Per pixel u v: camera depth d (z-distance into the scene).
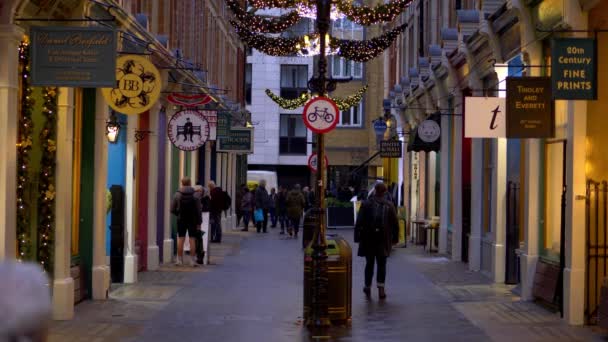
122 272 20.44
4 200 12.28
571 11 14.16
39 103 14.24
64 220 14.54
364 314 15.88
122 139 20.70
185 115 23.89
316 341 13.02
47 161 14.30
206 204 26.14
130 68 16.27
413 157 37.44
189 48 30.27
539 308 16.45
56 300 14.56
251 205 46.00
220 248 32.56
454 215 27.17
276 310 16.31
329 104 14.43
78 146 16.84
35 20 12.65
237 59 51.16
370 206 18.11
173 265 25.41
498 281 21.03
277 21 23.14
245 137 38.97
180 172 29.31
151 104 16.28
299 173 72.19
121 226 20.30
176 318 15.16
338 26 67.31
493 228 21.67
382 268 18.06
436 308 16.61
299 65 71.38
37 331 2.81
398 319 15.27
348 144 69.06
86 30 12.67
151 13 23.42
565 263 14.80
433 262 26.67
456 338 13.27
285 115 71.50
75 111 16.47
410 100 37.28
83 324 14.30
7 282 2.80
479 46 22.66
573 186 14.26
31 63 12.64
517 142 20.28
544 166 16.97
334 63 68.88
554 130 16.27
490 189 23.42
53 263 14.54
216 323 14.66
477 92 23.73
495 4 20.34
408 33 39.66
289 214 40.00
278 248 33.03
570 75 12.97
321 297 14.33
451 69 26.88
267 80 71.19
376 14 21.39
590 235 14.34
